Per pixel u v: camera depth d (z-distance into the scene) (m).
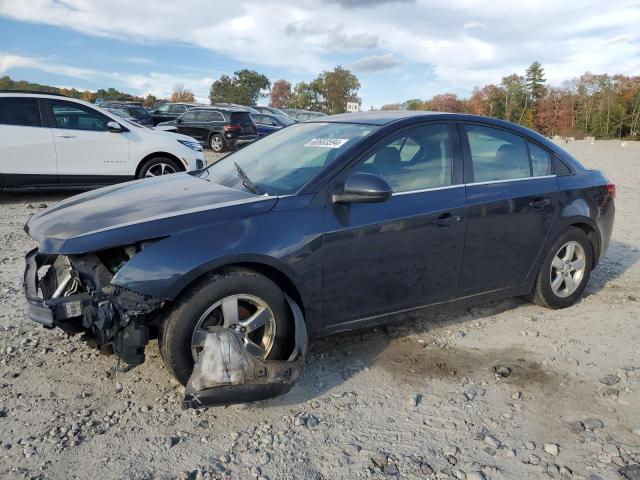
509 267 4.25
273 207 3.22
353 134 3.78
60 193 10.16
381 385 3.44
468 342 4.08
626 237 7.58
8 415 2.99
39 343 3.80
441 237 3.75
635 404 3.30
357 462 2.72
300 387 3.38
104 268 2.98
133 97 74.31
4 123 8.48
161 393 3.25
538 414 3.18
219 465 2.66
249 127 19.91
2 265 5.60
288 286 3.30
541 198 4.31
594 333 4.29
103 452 2.73
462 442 2.91
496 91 76.88
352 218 3.39
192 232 2.99
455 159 3.95
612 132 66.00
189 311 2.93
